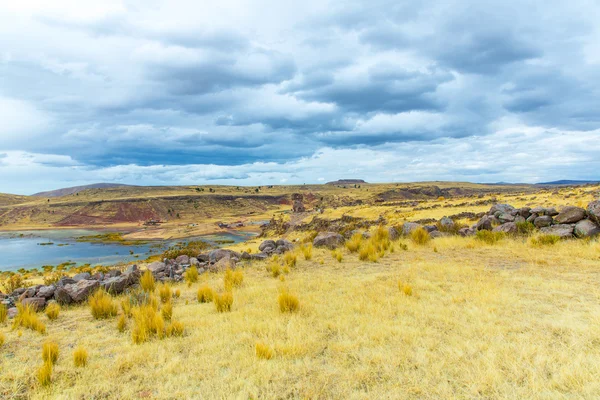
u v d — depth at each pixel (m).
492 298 6.35
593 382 3.53
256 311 6.73
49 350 4.82
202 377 4.21
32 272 47.03
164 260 15.33
